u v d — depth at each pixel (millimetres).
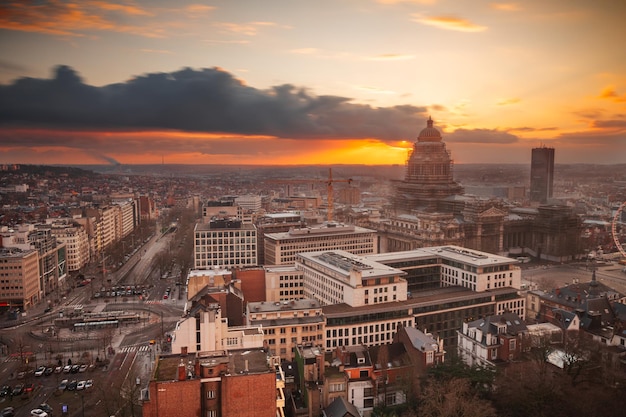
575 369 169000
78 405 196125
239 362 143500
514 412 153625
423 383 172750
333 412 165875
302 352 185250
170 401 130125
